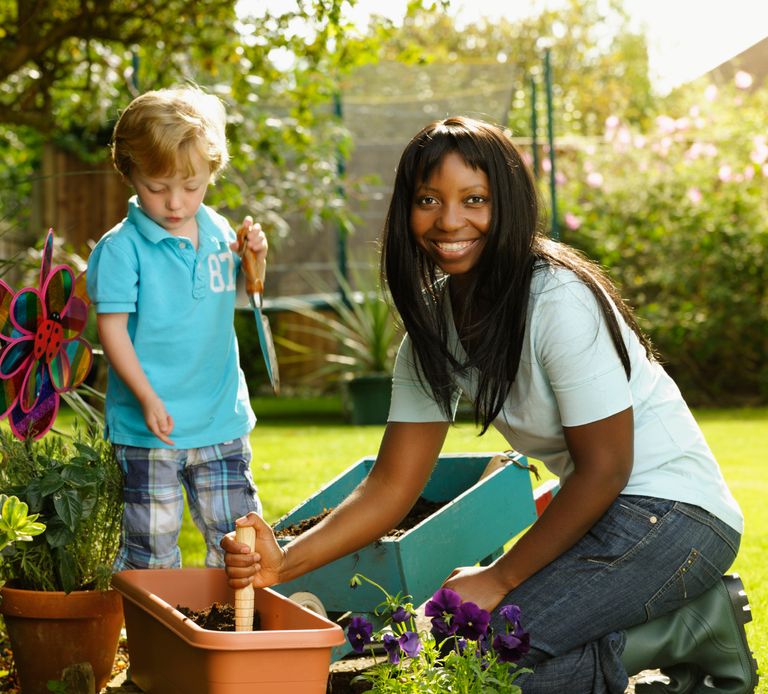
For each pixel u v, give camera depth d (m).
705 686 2.27
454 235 2.08
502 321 2.10
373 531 2.29
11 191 12.00
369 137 11.09
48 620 2.42
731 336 10.68
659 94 21.23
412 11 5.05
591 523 2.10
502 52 20.89
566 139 12.41
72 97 6.80
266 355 2.66
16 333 2.58
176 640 1.97
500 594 2.12
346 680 2.62
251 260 2.67
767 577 3.51
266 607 2.17
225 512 2.70
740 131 11.58
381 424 9.02
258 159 6.85
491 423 2.33
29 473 2.55
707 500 2.17
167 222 2.61
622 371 2.11
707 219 10.85
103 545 2.63
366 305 9.45
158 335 2.62
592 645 2.15
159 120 2.49
